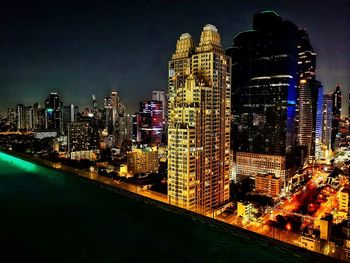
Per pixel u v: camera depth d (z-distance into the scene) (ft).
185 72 311.06
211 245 51.01
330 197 394.93
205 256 48.49
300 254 49.37
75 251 49.93
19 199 73.36
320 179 532.32
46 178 93.66
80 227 58.49
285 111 621.72
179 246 51.98
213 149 297.74
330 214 295.89
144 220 60.29
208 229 56.70
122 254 49.42
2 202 71.41
